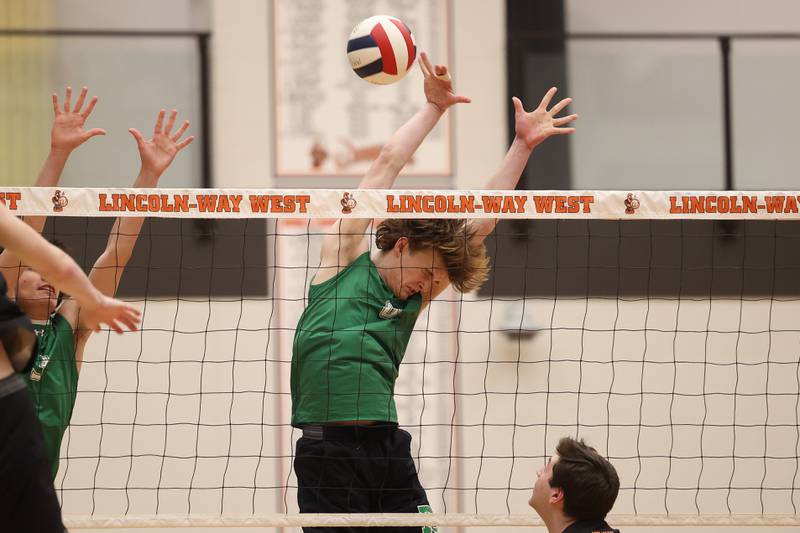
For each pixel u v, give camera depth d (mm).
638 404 22234
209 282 20828
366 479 10422
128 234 11289
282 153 22922
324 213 10945
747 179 23453
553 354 22203
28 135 22234
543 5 23422
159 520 11203
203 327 21562
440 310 22219
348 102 23125
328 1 23172
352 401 10188
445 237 10625
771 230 22562
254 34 23047
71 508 20578
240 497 21156
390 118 23172
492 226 11539
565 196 11320
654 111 23422
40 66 22359
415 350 22109
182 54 22797
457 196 11062
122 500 20734
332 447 10281
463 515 11117
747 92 23562
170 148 11789
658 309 22422
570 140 23203
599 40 23438
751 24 23609
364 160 23094
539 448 21938
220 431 21328
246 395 21562
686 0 23609
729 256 22547
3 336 6863
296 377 10594
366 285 10578
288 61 23078
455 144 23109
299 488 10555
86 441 20734
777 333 22594
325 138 23062
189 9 22922
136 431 20969
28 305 11016
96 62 22531
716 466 22234
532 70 23297
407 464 10727
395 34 12000
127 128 22438
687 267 22516
